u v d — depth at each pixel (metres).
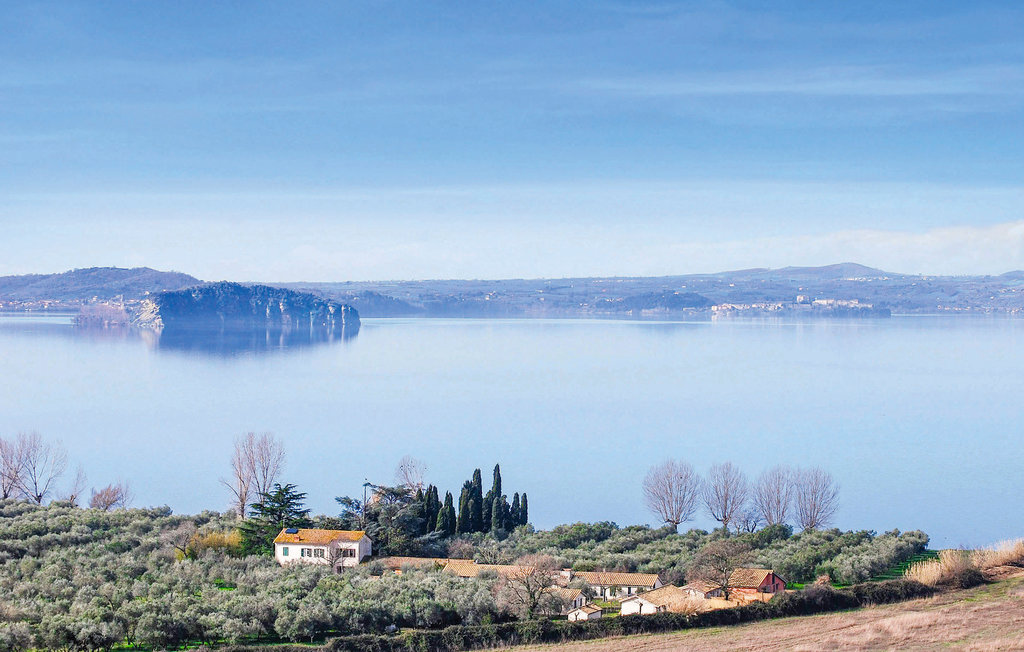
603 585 116.88
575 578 118.62
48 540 127.25
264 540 132.38
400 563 124.00
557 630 92.69
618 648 87.50
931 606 98.81
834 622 94.06
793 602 99.69
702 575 115.56
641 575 119.69
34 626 88.50
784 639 87.38
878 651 80.38
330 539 127.62
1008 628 86.12
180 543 131.00
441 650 89.50
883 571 125.38
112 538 132.25
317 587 105.69
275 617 95.06
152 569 115.56
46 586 101.75
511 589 102.75
